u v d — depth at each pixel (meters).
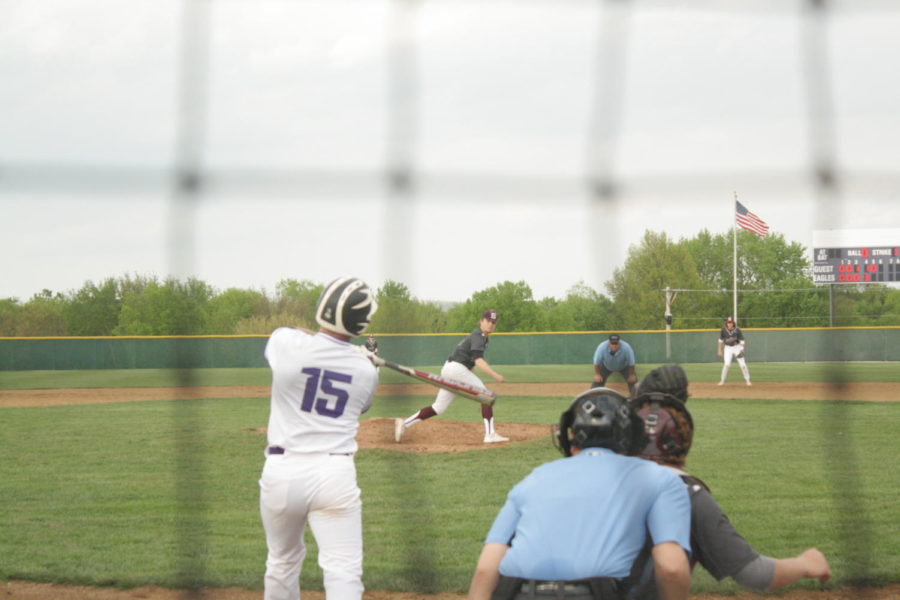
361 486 28.31
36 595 17.88
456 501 25.91
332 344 14.00
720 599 17.42
